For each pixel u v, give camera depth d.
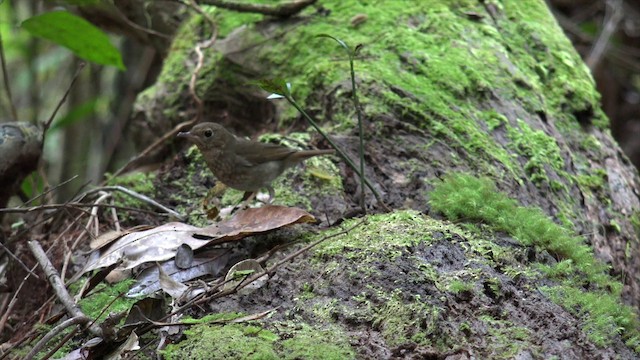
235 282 5.34
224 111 9.00
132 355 4.71
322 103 7.89
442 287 5.16
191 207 6.93
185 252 5.67
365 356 4.62
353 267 5.32
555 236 6.07
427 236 5.66
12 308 6.15
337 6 9.10
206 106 9.04
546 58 8.75
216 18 9.58
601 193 7.48
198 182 7.25
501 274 5.48
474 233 5.99
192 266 5.65
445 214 6.25
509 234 6.04
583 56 14.36
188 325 4.86
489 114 7.64
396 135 7.19
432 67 7.97
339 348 4.62
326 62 8.20
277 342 4.67
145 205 7.02
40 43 15.07
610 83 14.66
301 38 8.75
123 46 13.30
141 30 10.26
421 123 7.28
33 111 13.69
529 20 9.23
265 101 8.65
